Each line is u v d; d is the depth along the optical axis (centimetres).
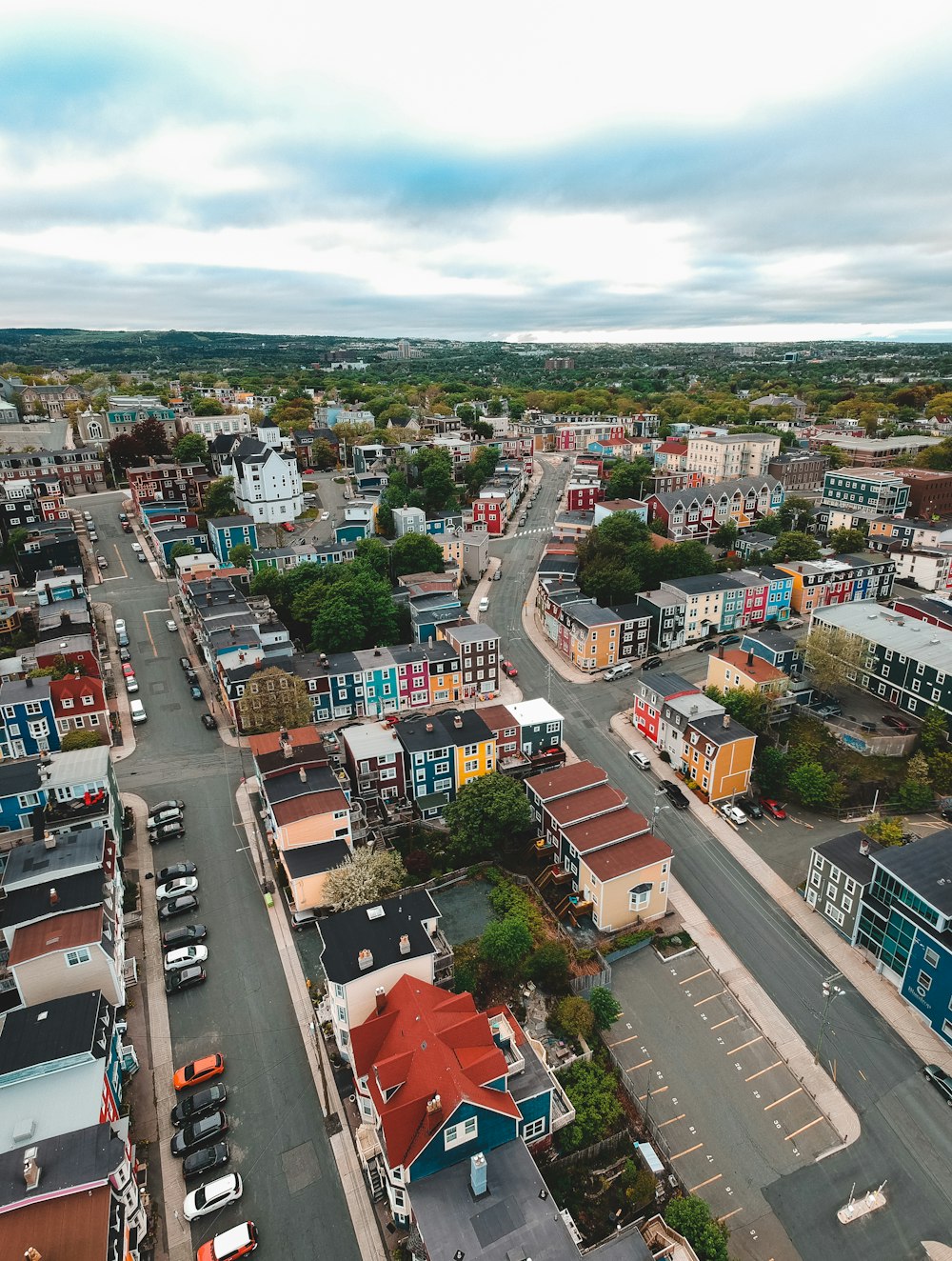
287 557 14962
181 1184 5309
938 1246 5116
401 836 8750
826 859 7581
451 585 14488
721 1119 5891
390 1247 4962
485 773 9300
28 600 14038
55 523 16375
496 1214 4528
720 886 8181
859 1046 6475
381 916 6316
